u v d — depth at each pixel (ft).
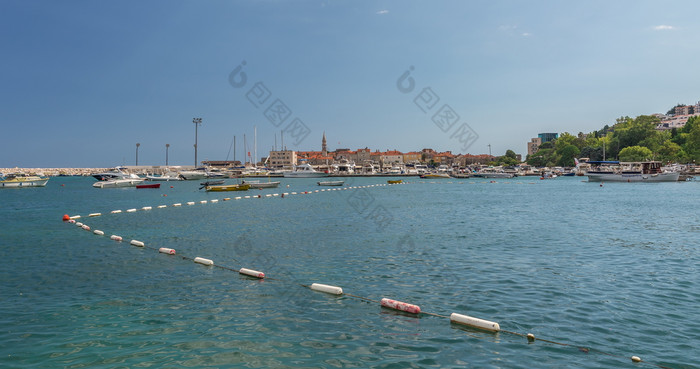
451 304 40.11
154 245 75.36
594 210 131.95
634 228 90.53
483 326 33.88
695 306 38.70
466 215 120.57
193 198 210.18
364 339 32.09
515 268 54.13
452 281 48.14
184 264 59.21
